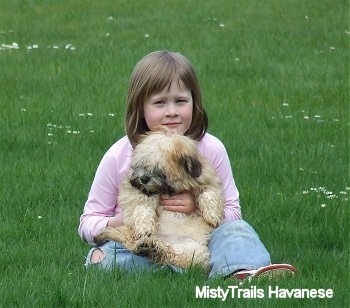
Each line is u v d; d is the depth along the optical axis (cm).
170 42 2669
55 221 1273
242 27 2862
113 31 2842
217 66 2388
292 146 1709
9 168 1535
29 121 1866
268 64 2417
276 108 2003
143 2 3291
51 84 2212
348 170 1547
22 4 3253
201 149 1088
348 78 2286
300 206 1309
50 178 1484
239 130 1811
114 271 1017
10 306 953
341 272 1063
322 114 1955
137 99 1072
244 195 1376
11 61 2434
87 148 1681
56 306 955
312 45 2641
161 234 1038
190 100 1077
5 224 1249
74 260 1118
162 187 1022
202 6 3189
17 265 1088
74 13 3108
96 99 2061
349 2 3134
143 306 940
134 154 1033
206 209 1037
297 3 3162
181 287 973
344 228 1217
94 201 1083
